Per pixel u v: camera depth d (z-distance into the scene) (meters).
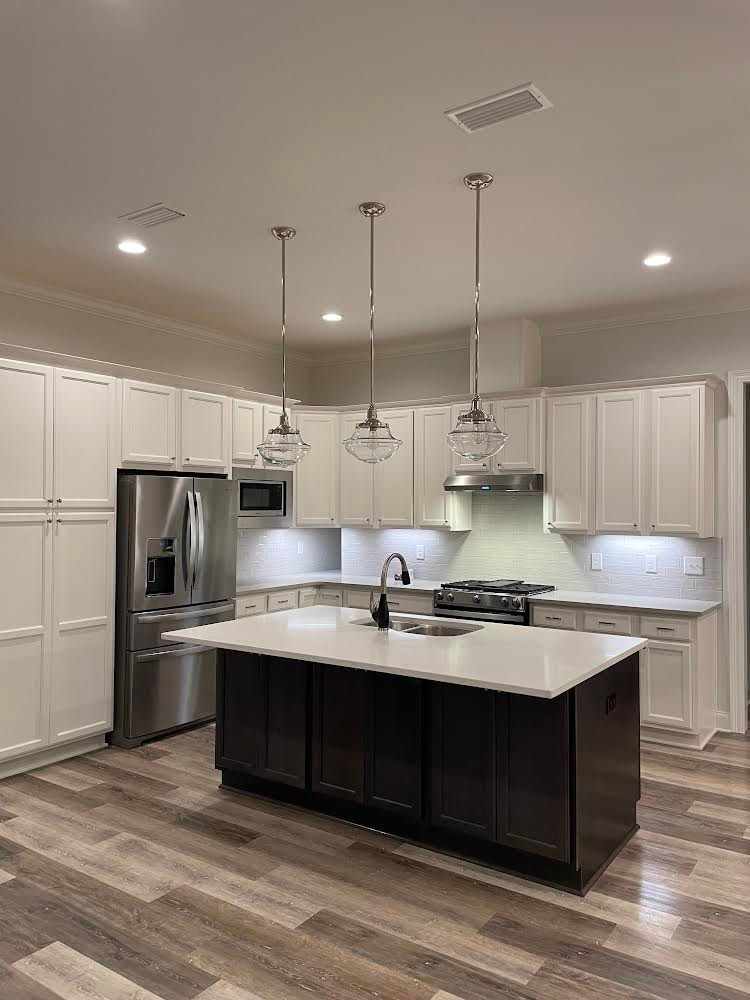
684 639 4.57
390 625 3.93
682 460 4.79
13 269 4.38
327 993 2.25
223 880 2.95
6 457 4.00
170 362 5.65
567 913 2.71
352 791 3.41
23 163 3.02
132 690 4.56
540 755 2.90
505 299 5.00
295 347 6.60
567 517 5.22
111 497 4.55
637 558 5.29
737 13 2.08
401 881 2.95
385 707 3.31
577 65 2.34
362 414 6.26
